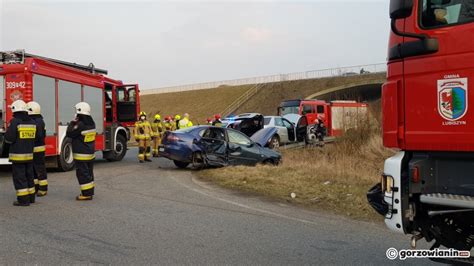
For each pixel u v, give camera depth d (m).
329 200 8.18
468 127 3.19
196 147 12.97
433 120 3.38
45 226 6.18
